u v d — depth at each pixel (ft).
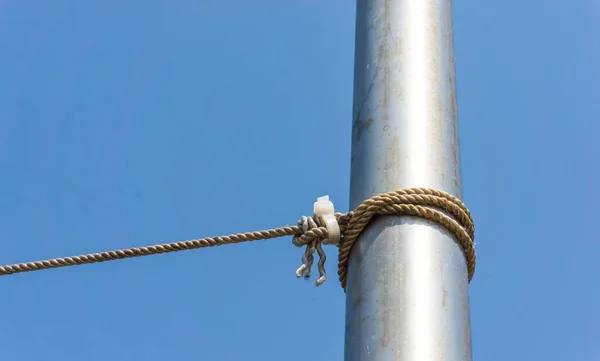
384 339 13.50
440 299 13.88
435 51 16.37
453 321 13.80
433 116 15.57
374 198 14.73
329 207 16.26
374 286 14.14
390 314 13.70
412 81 15.84
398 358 13.28
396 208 14.57
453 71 16.63
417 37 16.37
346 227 15.62
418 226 14.51
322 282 16.01
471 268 15.12
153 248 18.54
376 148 15.38
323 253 16.17
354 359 13.73
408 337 13.42
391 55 16.17
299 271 16.19
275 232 16.93
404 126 15.39
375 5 17.03
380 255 14.38
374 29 16.71
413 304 13.71
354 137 15.97
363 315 13.98
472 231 15.16
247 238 17.78
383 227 14.64
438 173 15.08
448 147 15.48
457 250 14.61
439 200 14.67
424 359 13.24
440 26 16.80
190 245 18.31
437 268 14.17
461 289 14.26
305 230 16.40
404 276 14.02
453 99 16.21
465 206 14.96
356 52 17.06
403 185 14.89
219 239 17.95
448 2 17.52
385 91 15.81
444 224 14.62
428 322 13.57
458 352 13.58
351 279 14.78
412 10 16.69
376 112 15.69
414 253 14.24
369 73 16.25
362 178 15.38
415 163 15.06
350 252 15.19
